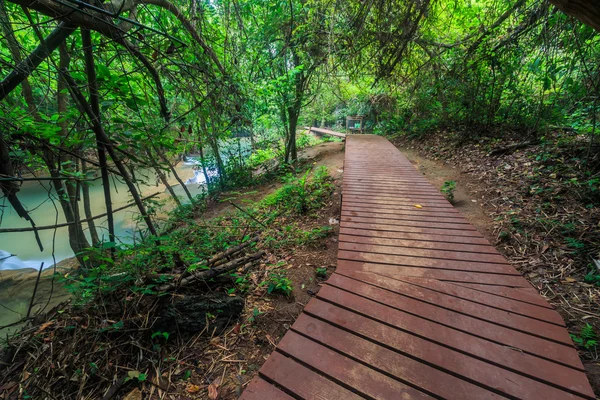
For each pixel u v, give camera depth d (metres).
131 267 2.48
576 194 3.61
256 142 10.56
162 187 9.80
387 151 7.37
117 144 2.44
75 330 2.12
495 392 1.18
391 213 3.19
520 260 2.92
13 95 2.73
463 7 7.18
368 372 1.27
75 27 1.96
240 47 4.92
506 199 4.16
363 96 13.71
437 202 3.55
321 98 12.34
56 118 2.46
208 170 8.20
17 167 2.12
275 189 7.56
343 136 13.94
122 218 7.29
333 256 3.58
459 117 8.10
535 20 4.69
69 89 2.15
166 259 2.82
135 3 2.32
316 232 4.08
